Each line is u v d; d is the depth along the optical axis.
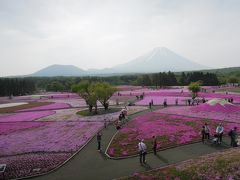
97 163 26.97
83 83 65.50
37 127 48.84
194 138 33.34
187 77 171.25
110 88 68.44
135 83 193.75
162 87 161.62
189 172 21.59
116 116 56.81
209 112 51.53
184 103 75.12
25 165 27.27
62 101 101.38
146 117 51.69
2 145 36.22
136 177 21.95
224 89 120.94
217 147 29.50
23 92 170.00
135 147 31.03
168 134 35.94
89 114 62.03
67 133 42.00
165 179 21.08
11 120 58.50
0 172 24.62
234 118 45.53
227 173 20.62
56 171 25.50
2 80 162.12
